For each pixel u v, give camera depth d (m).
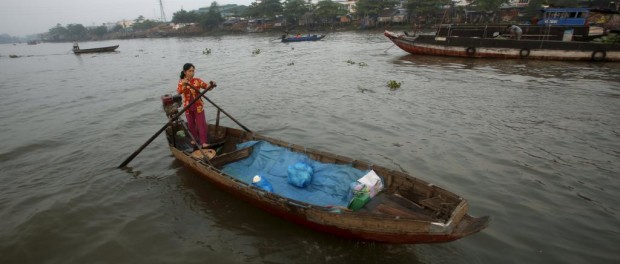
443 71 22.02
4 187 8.09
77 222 6.68
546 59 24.58
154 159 9.39
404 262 5.41
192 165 7.81
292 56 33.41
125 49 61.31
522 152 9.20
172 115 9.09
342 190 6.39
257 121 12.55
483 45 26.09
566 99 14.37
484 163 8.63
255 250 5.78
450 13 60.62
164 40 92.94
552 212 6.58
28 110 15.27
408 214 5.47
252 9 92.62
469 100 14.56
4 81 25.45
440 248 5.68
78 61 41.25
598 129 10.77
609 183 7.56
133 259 5.71
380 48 37.69
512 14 54.97
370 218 5.12
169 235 6.25
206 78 22.28
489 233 6.02
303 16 83.88
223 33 94.69
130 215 6.87
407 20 67.12
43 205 7.25
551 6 28.44
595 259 5.37
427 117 12.34
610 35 24.48
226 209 6.95
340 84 18.66
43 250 5.98
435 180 7.86
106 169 8.88
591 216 6.43
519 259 5.41
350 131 11.16
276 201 5.98
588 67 21.95
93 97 17.52
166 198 7.44
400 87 17.38
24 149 10.36
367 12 71.31
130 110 14.43
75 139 11.12
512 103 13.95
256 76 22.39
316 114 13.11
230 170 7.77
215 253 5.75
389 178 6.36
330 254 5.61
